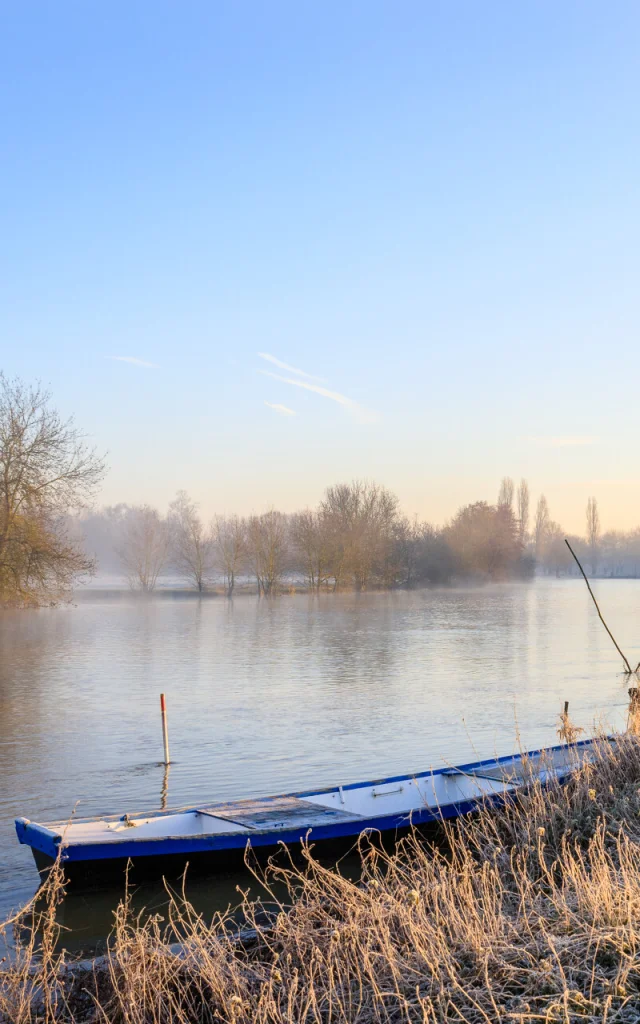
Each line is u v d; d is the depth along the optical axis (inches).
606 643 1600.6
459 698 969.5
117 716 863.1
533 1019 207.8
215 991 242.1
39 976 264.8
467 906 278.8
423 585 3846.0
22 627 2009.1
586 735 717.9
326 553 3388.3
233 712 880.9
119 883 373.7
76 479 1676.9
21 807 543.2
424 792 482.9
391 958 238.5
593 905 255.9
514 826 386.6
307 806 440.8
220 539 3550.7
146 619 2253.9
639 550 7268.7
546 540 6643.7
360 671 1206.9
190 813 426.3
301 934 270.2
